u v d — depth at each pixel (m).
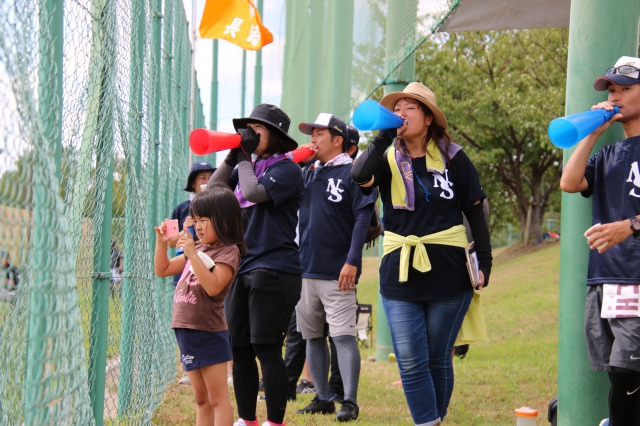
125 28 6.11
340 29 14.30
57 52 4.26
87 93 5.21
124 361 6.66
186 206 10.22
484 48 35.91
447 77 36.12
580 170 5.63
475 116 35.81
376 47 11.52
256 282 6.44
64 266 3.59
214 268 5.86
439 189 6.17
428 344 6.30
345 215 8.19
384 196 6.38
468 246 6.23
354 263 7.84
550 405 6.70
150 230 8.37
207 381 6.00
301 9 18.47
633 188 5.38
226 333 6.11
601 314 5.38
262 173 6.69
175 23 11.06
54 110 4.04
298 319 8.47
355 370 8.13
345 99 13.69
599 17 6.18
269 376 6.50
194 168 10.06
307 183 8.43
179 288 6.07
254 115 6.75
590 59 6.20
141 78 7.44
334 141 8.37
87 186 5.18
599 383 6.16
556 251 34.16
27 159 3.36
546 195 41.06
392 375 11.54
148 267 6.67
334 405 8.70
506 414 8.48
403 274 6.09
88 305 5.80
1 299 3.49
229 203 6.02
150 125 7.57
